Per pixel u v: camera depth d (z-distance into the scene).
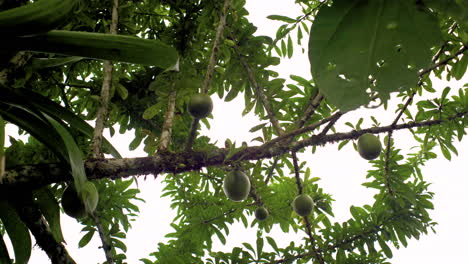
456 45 2.99
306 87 3.54
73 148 1.83
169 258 3.45
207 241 3.90
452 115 3.27
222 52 3.52
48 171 2.14
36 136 2.06
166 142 2.56
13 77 2.20
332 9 1.06
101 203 3.39
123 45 1.87
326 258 3.60
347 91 1.16
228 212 3.86
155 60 1.91
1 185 2.06
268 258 3.54
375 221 3.67
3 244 2.12
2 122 1.60
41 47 1.83
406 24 1.05
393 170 3.69
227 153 2.62
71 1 1.80
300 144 2.82
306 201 3.31
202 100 2.61
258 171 2.92
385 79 1.14
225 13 2.99
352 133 2.94
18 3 2.16
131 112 3.97
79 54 1.87
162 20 4.41
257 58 3.58
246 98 3.57
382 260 3.64
